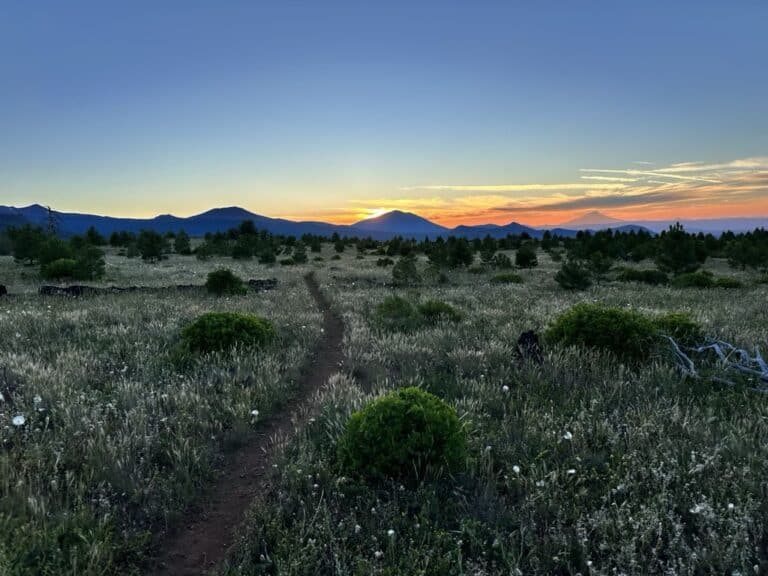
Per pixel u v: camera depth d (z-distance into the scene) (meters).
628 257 52.12
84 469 4.65
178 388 7.20
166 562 3.70
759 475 4.49
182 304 16.05
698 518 3.89
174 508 4.31
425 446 4.72
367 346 10.51
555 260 55.62
